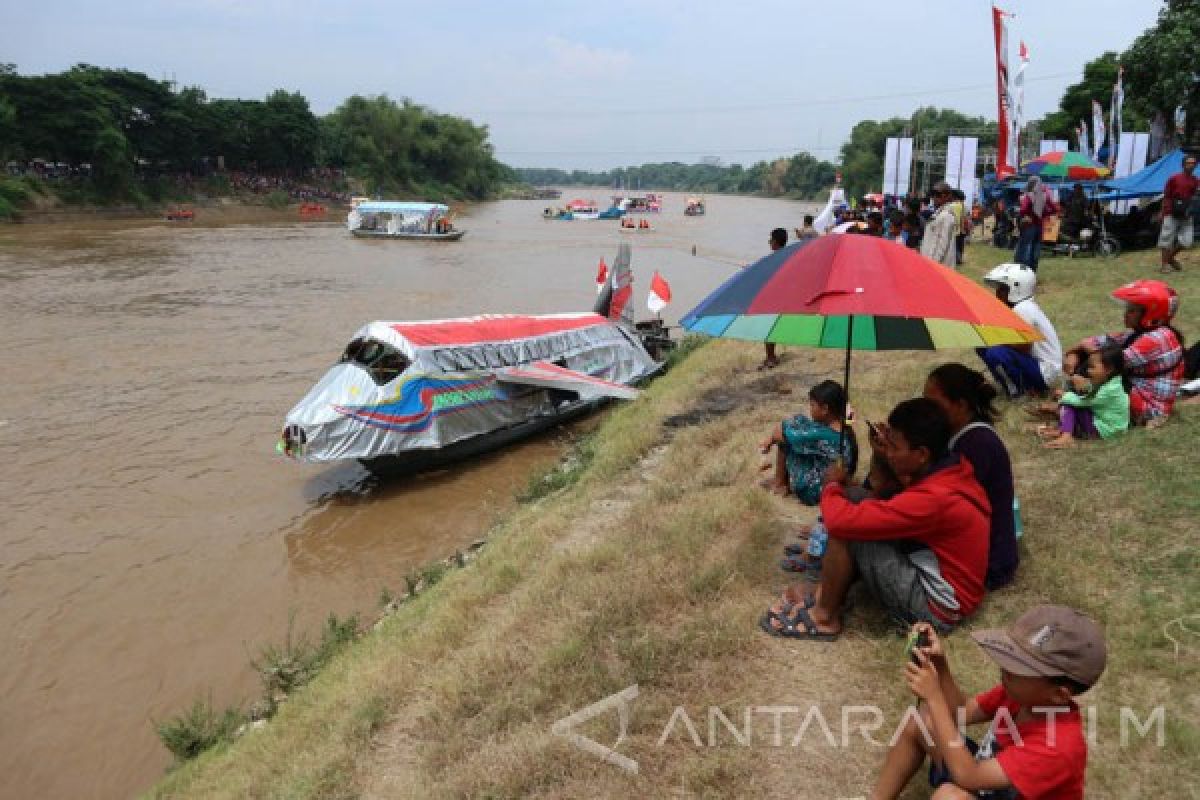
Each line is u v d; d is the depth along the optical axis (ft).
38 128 221.66
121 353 77.97
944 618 16.46
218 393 65.51
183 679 29.99
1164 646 15.87
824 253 16.05
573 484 37.68
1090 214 68.59
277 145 310.86
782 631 18.38
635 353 66.95
